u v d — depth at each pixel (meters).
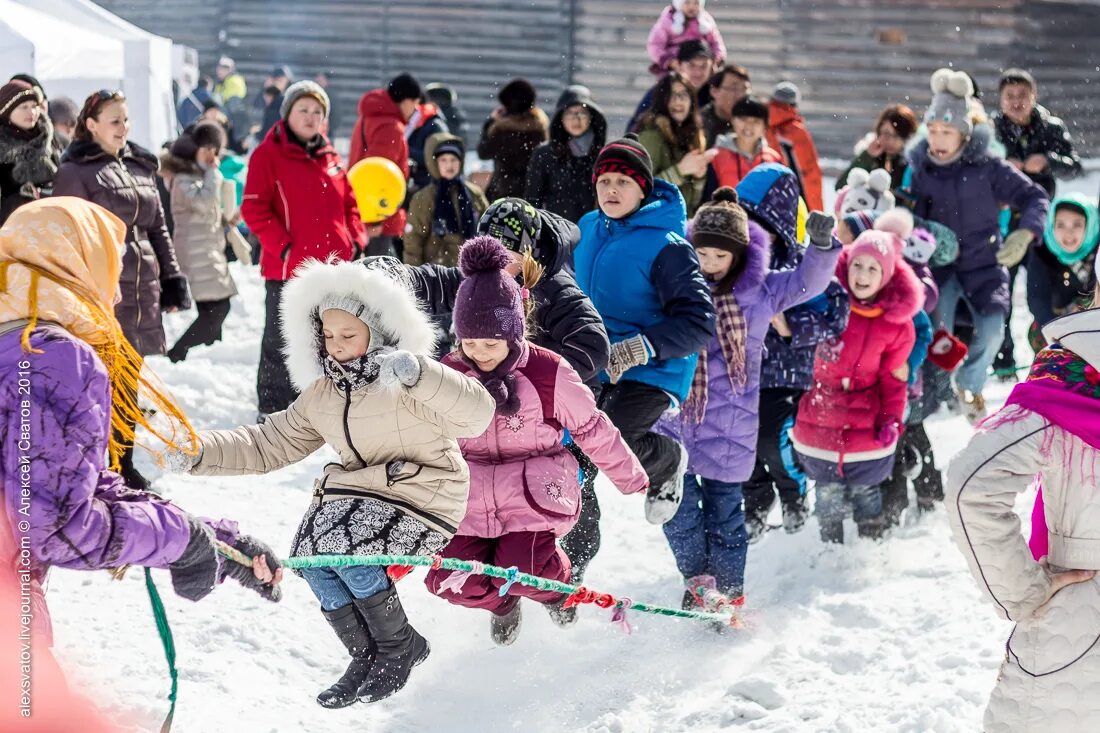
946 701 5.48
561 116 10.52
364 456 4.82
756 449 7.55
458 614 6.88
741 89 12.62
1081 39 31.59
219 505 8.50
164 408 4.41
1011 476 3.60
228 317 13.84
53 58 16.02
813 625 6.85
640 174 6.47
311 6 32.91
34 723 3.62
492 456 5.37
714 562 6.90
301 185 9.76
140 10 33.56
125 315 8.71
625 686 6.07
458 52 32.56
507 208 5.93
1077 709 3.66
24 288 3.67
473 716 5.77
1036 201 10.52
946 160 10.66
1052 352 3.73
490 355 5.23
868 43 31.48
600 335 5.94
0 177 8.63
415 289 5.89
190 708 5.48
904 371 7.83
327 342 4.75
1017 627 3.81
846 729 5.37
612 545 8.34
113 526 3.64
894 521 8.45
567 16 32.12
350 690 4.94
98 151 8.57
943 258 10.50
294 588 7.06
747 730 5.49
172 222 11.52
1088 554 3.66
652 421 6.39
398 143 13.62
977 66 31.48
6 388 3.53
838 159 31.62
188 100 24.42
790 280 6.75
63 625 6.21
